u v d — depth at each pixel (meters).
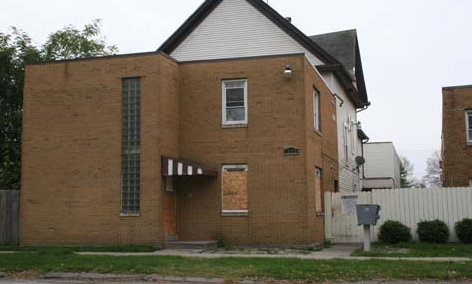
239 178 19.39
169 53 26.64
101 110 18.98
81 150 19.05
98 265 13.61
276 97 19.30
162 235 18.17
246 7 25.94
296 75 19.22
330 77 25.38
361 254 16.33
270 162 19.11
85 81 19.23
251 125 19.41
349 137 31.62
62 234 18.92
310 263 13.80
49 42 33.62
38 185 19.34
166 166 18.30
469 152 28.31
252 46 25.67
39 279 12.75
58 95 19.47
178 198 19.66
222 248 18.36
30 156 19.52
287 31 25.36
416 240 21.12
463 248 18.11
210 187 19.47
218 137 19.62
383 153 46.28
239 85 19.77
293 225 18.69
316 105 22.17
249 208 19.08
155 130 18.36
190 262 14.00
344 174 28.94
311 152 19.91
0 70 29.73
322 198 22.08
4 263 14.25
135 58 18.83
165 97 18.91
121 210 18.45
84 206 18.81
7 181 26.52
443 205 21.11
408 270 12.58
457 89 28.97
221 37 26.08
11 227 20.20
